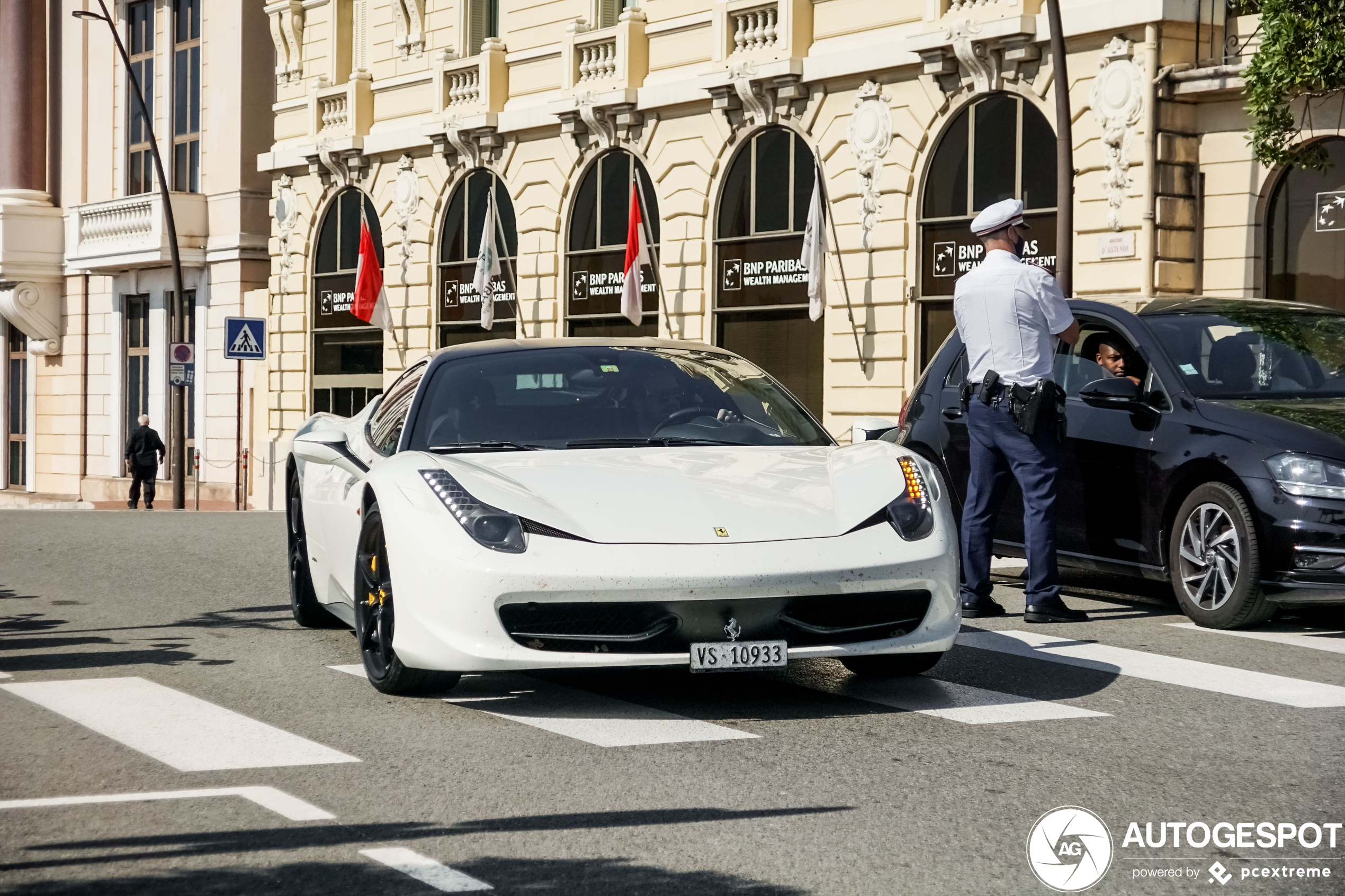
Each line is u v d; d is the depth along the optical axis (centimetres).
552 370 715
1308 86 1411
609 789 473
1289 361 876
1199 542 809
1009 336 817
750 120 2231
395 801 460
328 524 739
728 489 609
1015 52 1866
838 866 396
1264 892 379
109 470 3816
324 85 3092
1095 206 1806
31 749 535
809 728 562
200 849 412
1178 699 614
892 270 2042
